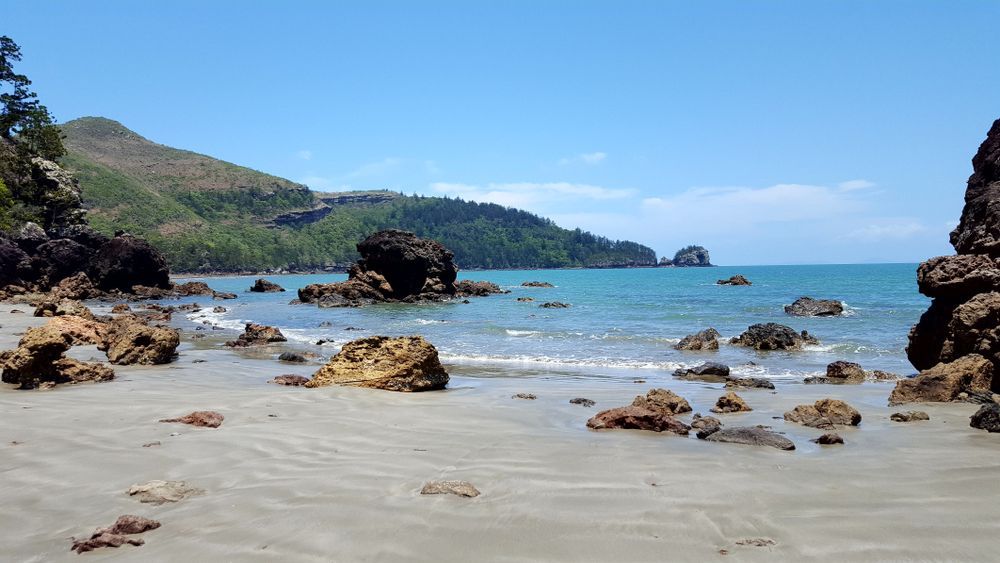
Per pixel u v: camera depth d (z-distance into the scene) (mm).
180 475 7793
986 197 17469
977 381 14266
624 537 5801
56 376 15555
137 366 19312
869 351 25219
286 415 11859
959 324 15602
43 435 9766
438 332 33281
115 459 8430
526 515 6375
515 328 34812
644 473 8008
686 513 6434
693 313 45062
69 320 25250
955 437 10336
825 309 42094
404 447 9445
